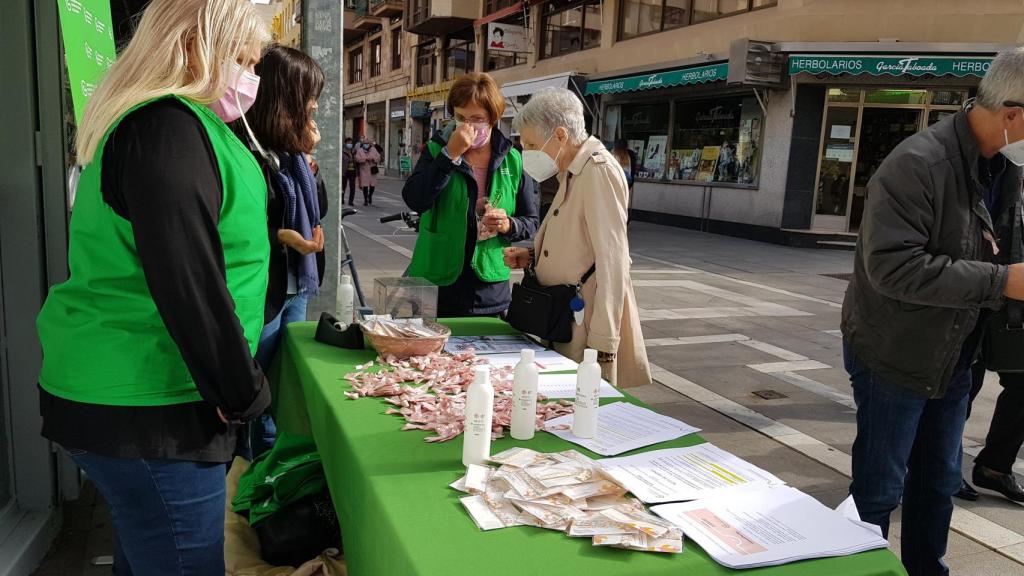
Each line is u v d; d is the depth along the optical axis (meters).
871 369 2.20
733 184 14.41
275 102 2.73
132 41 1.47
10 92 2.59
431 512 1.42
